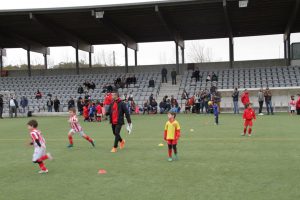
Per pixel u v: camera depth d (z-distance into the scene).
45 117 31.67
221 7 31.92
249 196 6.85
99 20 34.16
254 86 34.53
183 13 33.41
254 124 20.36
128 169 9.42
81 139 15.82
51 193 7.39
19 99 38.84
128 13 33.50
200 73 38.69
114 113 12.46
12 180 8.56
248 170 9.02
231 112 31.69
